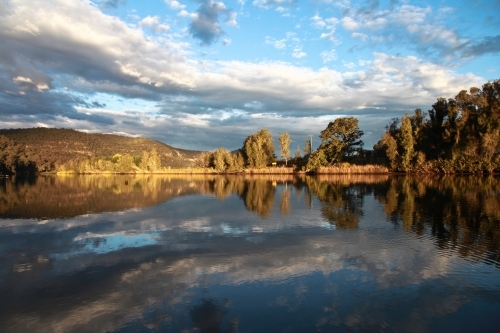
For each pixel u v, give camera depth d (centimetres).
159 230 2131
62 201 3781
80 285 1228
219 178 8944
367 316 972
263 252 1608
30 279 1295
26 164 15200
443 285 1191
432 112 9050
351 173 9212
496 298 1086
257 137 11712
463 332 895
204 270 1364
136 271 1364
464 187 4744
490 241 1772
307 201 3491
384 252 1588
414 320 951
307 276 1285
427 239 1822
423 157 8294
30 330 926
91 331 913
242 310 1012
